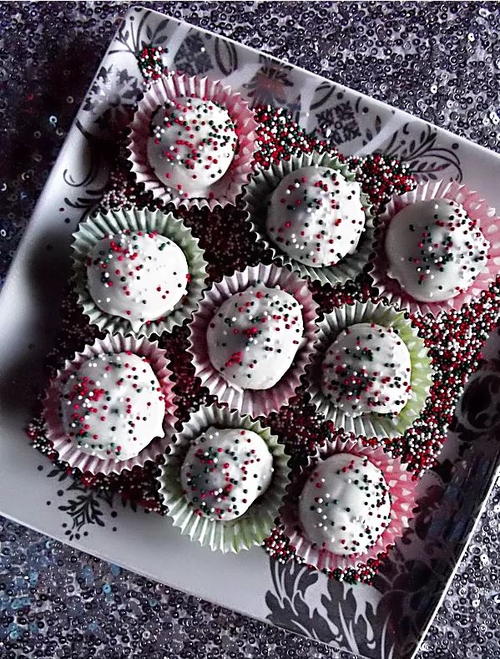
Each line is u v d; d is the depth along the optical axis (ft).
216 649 0.79
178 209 0.75
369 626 0.74
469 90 0.82
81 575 0.78
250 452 0.69
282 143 0.75
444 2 0.82
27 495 0.71
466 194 0.74
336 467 0.71
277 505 0.71
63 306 0.73
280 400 0.72
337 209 0.69
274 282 0.73
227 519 0.70
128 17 0.71
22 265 0.71
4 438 0.71
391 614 0.74
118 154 0.73
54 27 0.78
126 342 0.71
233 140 0.72
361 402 0.70
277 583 0.73
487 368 0.78
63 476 0.72
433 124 0.78
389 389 0.70
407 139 0.76
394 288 0.75
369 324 0.72
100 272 0.68
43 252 0.71
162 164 0.70
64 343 0.73
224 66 0.74
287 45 0.81
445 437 0.77
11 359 0.71
